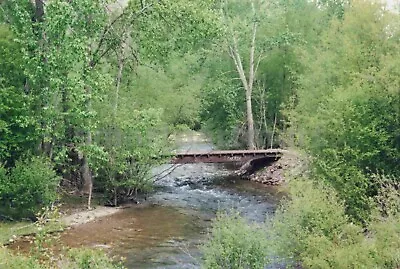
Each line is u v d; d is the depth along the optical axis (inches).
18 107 922.7
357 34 979.9
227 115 1727.4
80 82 919.0
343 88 906.7
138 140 1048.8
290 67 1529.3
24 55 899.4
